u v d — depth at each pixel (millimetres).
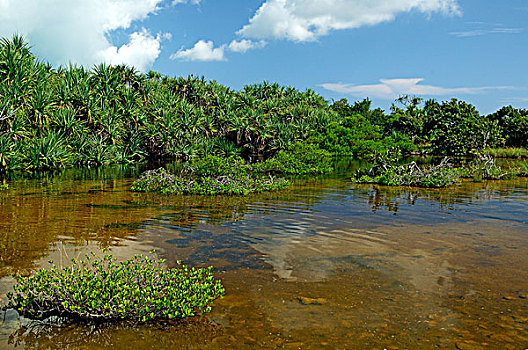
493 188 14922
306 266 5703
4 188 13555
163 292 4543
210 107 51156
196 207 10281
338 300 4566
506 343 3680
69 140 25609
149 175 14102
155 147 38406
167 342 3646
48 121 23438
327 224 8391
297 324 3998
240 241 6961
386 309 4352
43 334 3760
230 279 5176
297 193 13289
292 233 7582
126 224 8102
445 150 46344
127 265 4918
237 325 3975
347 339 3725
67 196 11914
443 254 6309
